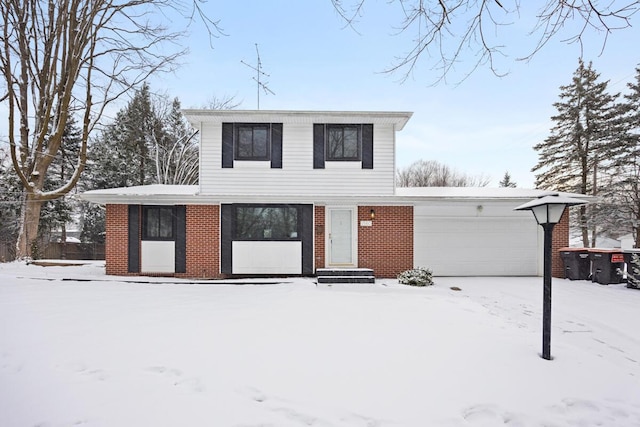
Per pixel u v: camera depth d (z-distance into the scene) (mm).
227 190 12266
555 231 12898
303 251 11953
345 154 12453
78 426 3152
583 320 7688
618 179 21938
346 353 4957
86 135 15977
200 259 12000
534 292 10219
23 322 6109
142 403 3543
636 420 3523
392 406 3594
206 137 12305
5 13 14438
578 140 23141
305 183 12359
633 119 20688
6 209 23688
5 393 3715
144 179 28438
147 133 28344
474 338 5676
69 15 15164
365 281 10750
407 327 6250
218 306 7637
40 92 15977
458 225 13352
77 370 4270
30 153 16078
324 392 3842
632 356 5926
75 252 24797
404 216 12242
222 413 3402
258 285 10469
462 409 3576
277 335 5688
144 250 12078
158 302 7969
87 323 6133
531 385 4086
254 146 12406
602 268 11430
